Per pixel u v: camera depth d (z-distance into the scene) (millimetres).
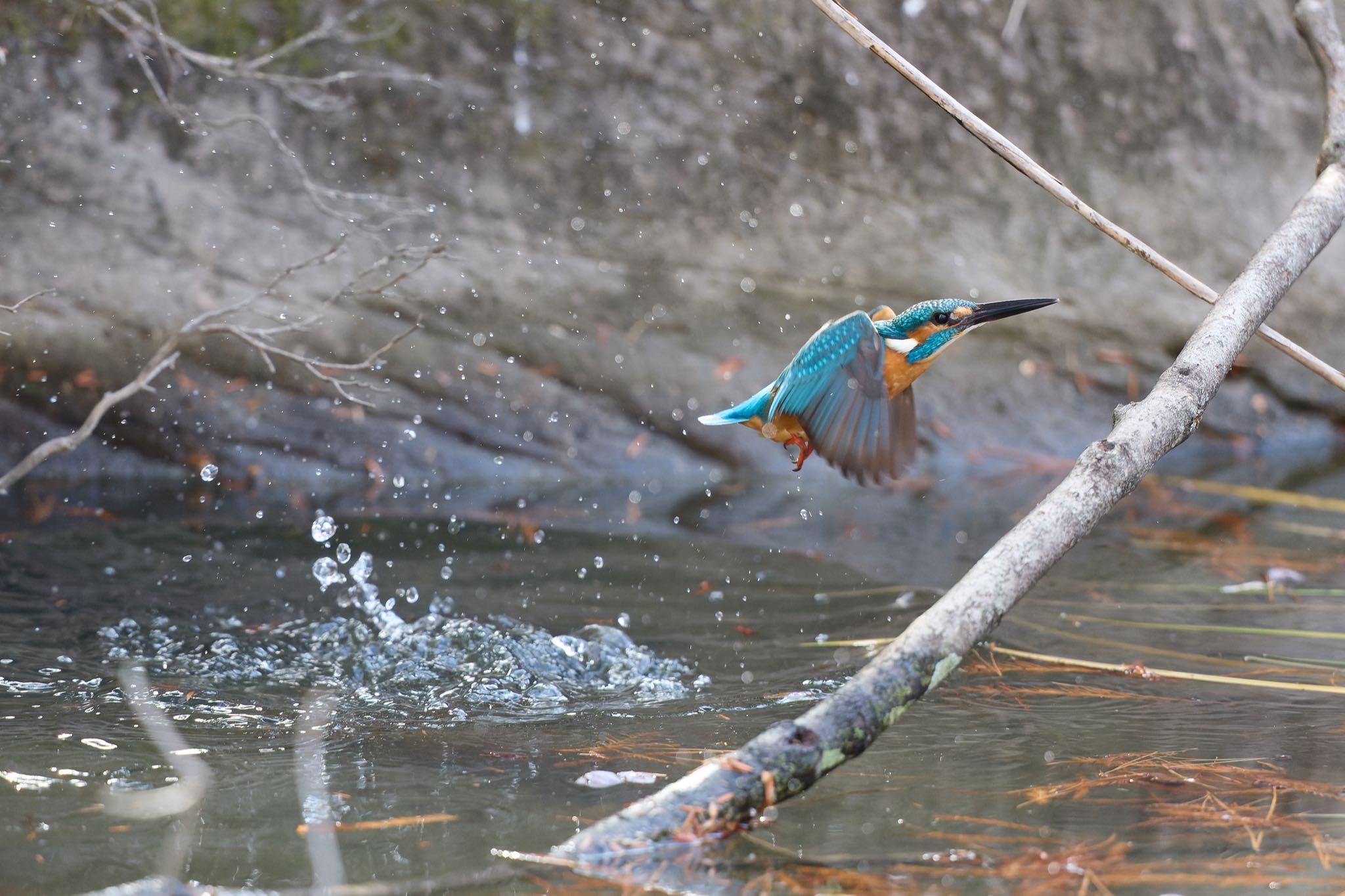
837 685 5973
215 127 11953
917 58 14117
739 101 13648
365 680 6016
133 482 10844
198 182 11828
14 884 3570
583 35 13234
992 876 3721
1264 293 5223
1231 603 7523
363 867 3768
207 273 11570
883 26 14055
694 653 6574
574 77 13211
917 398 13031
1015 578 4223
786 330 13055
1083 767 4699
